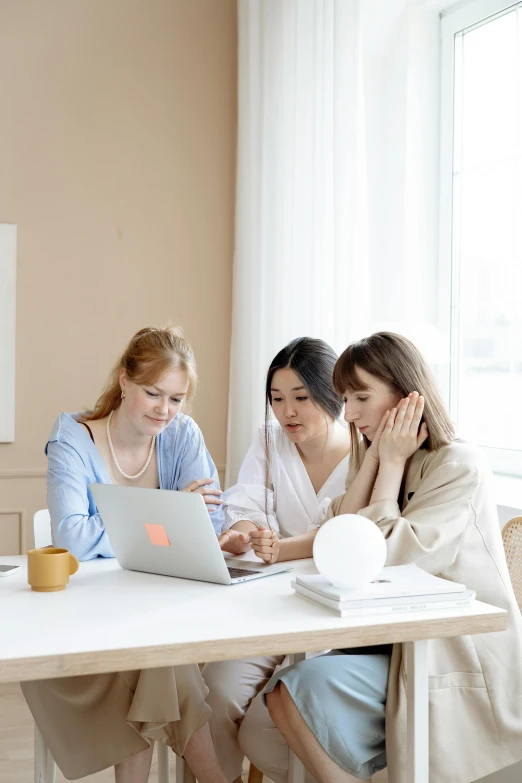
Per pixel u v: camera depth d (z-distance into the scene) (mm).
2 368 3619
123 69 3805
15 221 3650
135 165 3826
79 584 1662
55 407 3713
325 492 2307
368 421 1899
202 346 3934
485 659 1678
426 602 1451
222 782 1813
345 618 1400
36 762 1958
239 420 3654
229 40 3967
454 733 1637
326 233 3107
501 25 2861
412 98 3109
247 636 1305
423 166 3139
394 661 1606
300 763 1834
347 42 2918
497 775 1967
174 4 3877
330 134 3090
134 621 1385
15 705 2982
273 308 3469
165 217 3871
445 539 1670
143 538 1716
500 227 2881
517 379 2824
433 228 3158
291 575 1748
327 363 2250
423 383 1862
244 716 1965
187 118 3900
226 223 3967
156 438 2209
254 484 2400
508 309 2855
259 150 3580
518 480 2789
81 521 1913
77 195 3740
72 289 3734
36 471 3674
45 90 3693
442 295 3139
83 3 3744
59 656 1217
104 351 3785
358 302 2904
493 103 2910
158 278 3865
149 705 1696
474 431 3035
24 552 3654
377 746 1640
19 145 3656
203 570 1662
